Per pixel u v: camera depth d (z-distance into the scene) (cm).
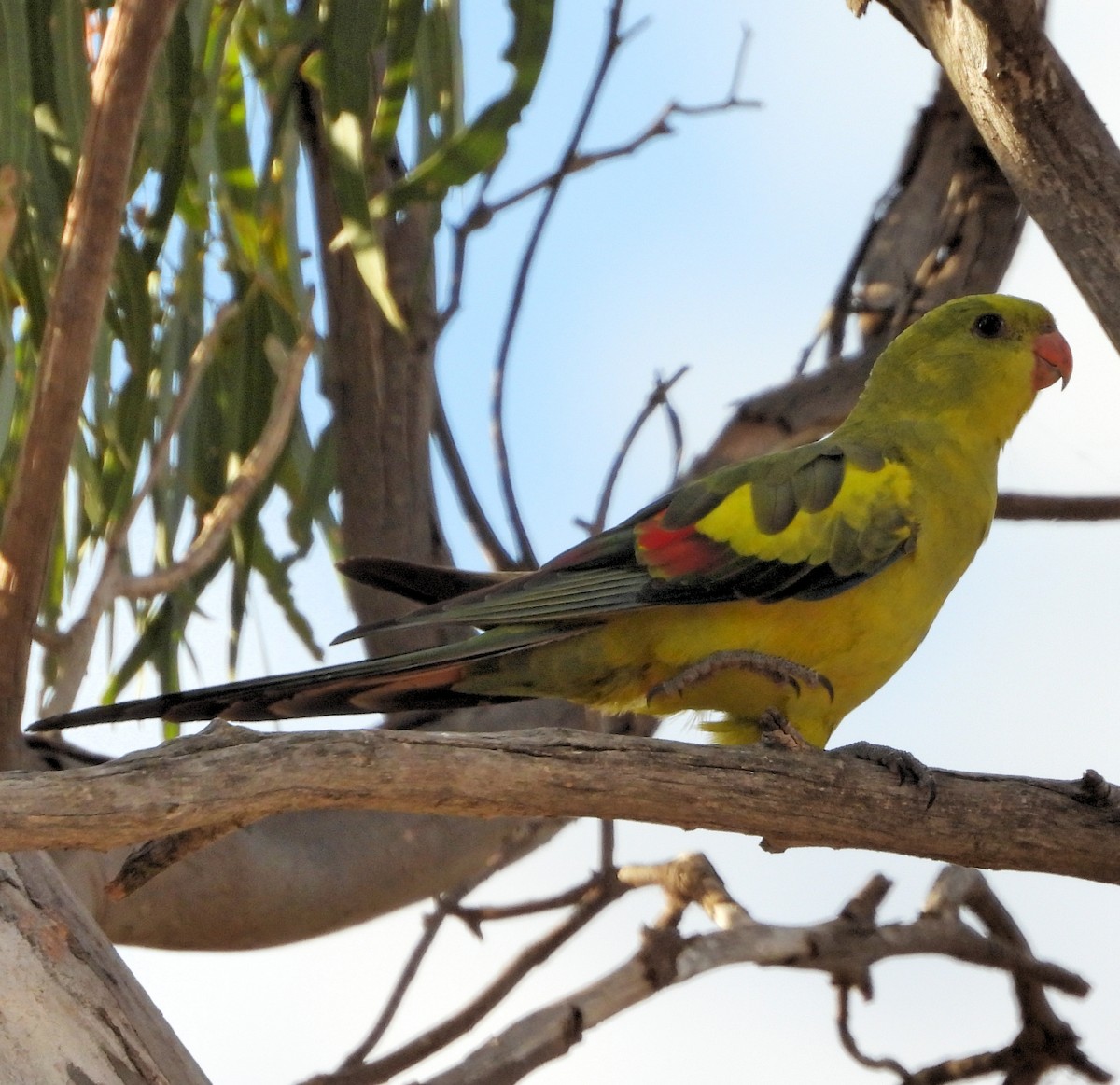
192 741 569
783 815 706
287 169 1100
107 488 1045
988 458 987
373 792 604
